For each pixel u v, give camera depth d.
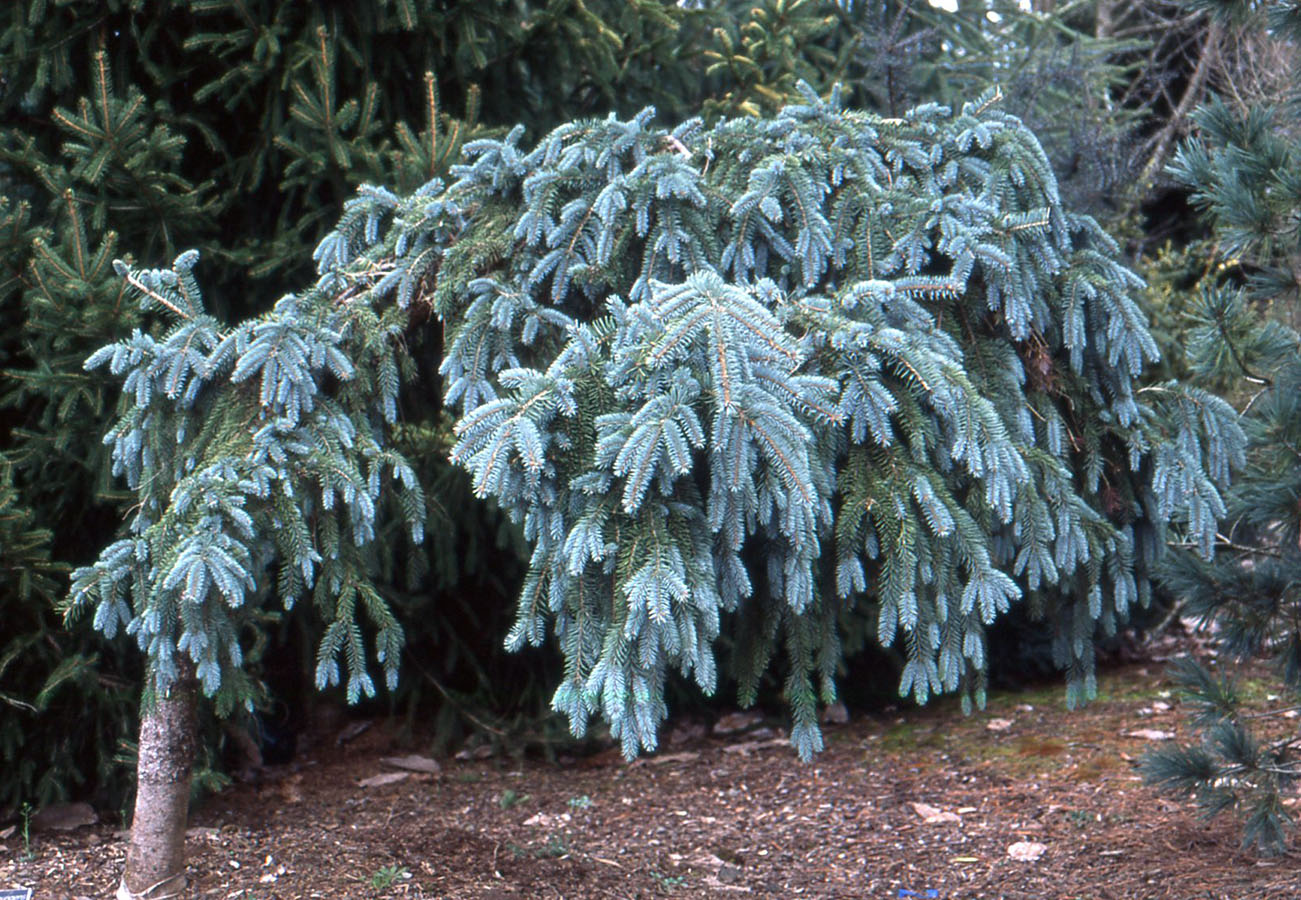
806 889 3.67
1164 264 6.91
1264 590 3.36
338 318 2.94
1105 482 3.00
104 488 3.76
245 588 2.82
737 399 2.22
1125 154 6.59
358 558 2.94
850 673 5.89
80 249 3.58
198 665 2.70
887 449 2.60
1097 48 6.71
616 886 3.64
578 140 3.00
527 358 2.89
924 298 2.83
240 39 4.16
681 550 2.36
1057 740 5.01
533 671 5.23
